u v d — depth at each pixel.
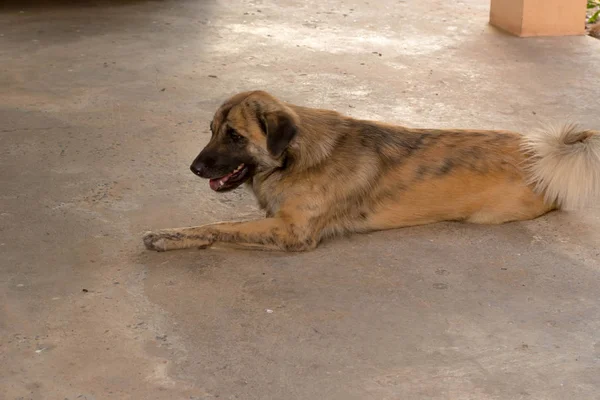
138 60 8.33
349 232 4.99
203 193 5.52
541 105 7.30
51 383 3.62
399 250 4.80
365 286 4.41
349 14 10.41
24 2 10.44
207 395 3.55
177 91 7.49
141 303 4.23
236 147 4.75
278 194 4.81
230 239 4.74
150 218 5.15
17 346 3.87
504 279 4.50
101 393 3.56
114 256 4.70
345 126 4.97
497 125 6.83
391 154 4.97
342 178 4.83
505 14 9.67
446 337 3.97
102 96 7.32
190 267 4.59
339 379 3.66
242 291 4.35
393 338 3.96
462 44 9.16
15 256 4.67
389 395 3.56
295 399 3.53
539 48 9.02
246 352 3.85
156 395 3.55
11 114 6.85
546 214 5.25
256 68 8.20
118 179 5.69
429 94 7.55
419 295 4.33
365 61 8.51
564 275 4.54
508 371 3.72
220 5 10.64
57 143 6.29
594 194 5.09
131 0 10.68
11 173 5.75
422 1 11.12
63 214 5.18
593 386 3.62
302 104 7.23
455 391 3.59
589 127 6.80
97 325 4.04
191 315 4.13
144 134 6.49
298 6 10.73
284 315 4.14
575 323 4.09
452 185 5.00
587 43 9.23
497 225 5.11
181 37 9.16
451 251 4.79
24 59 8.27
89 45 8.77
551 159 5.03
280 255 4.75
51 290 4.34
